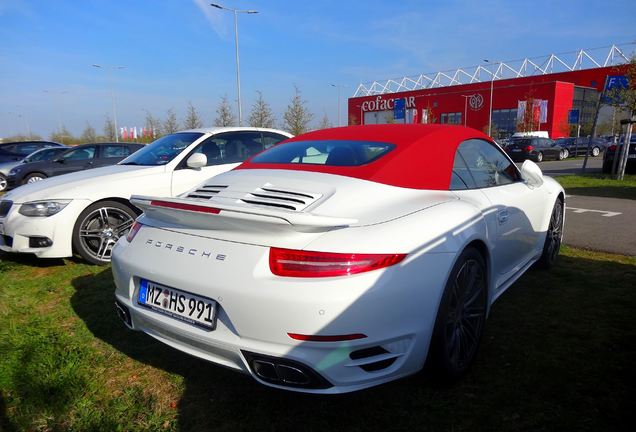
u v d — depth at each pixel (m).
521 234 3.40
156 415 2.28
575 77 47.00
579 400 2.28
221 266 2.06
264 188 2.50
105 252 4.79
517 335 2.97
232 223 2.04
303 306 1.88
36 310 3.64
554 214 4.27
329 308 1.88
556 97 44.56
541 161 24.88
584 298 3.56
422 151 2.75
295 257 1.94
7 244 4.62
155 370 2.70
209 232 2.20
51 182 4.84
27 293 4.01
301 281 1.91
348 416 2.23
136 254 2.42
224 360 2.11
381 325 1.99
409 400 2.34
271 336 1.94
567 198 8.78
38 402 2.38
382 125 3.32
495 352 2.77
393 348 2.07
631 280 3.94
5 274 4.56
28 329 3.25
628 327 3.04
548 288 3.79
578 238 5.45
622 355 2.69
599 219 6.63
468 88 54.75
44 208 4.46
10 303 3.77
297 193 2.38
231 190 2.58
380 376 2.04
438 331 2.23
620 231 5.79
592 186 10.54
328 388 1.97
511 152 25.20
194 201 2.20
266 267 1.98
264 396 2.42
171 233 2.36
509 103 49.41
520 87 48.00
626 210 7.35
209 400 2.40
